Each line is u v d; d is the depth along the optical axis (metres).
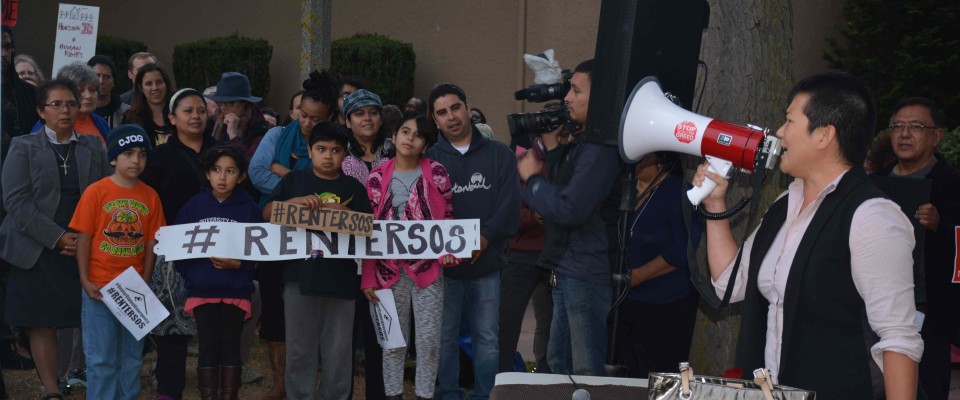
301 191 5.12
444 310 5.46
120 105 7.60
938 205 4.68
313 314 5.11
